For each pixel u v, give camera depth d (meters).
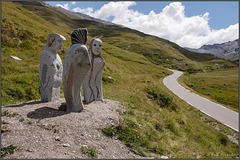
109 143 6.43
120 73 26.83
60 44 9.63
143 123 9.09
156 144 7.47
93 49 10.70
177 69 86.75
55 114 7.47
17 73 13.39
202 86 45.62
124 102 12.64
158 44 130.38
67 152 5.21
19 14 29.36
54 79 9.53
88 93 10.78
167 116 12.49
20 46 18.73
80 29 7.98
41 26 29.36
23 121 6.39
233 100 29.84
